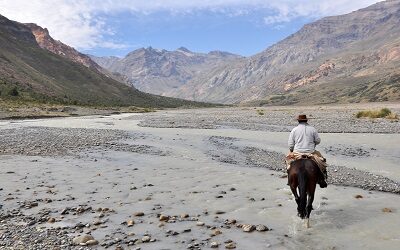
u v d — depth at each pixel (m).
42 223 11.67
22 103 100.81
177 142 31.61
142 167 20.77
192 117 72.12
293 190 11.52
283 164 21.02
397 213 12.20
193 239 10.24
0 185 16.70
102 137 35.62
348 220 11.65
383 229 10.80
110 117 81.94
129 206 13.48
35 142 31.56
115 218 12.13
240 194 14.88
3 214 12.38
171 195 14.94
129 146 29.23
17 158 23.84
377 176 17.41
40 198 14.51
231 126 47.03
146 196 14.83
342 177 17.36
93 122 61.84
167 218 11.91
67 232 10.76
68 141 32.34
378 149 25.59
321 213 12.41
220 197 14.45
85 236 10.07
